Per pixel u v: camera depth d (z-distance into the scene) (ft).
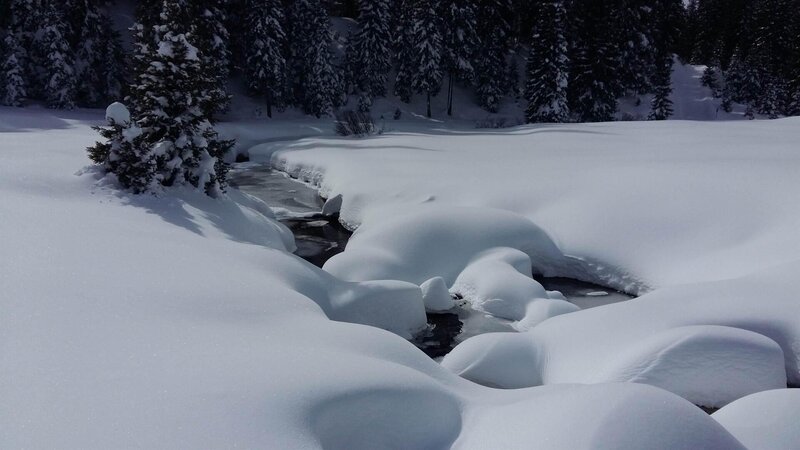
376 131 104.37
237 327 15.76
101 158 36.37
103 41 111.86
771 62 193.67
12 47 103.55
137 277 18.53
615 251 33.78
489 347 21.91
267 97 122.42
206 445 9.62
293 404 11.12
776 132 76.43
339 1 187.83
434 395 13.35
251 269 22.63
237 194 46.91
